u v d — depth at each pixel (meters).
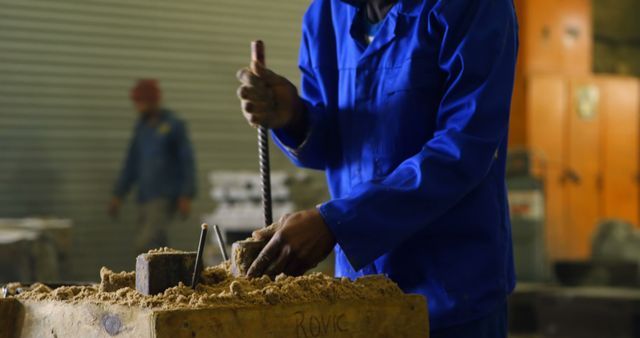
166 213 8.82
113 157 10.07
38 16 9.83
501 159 2.44
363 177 2.47
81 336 1.93
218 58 10.52
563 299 7.97
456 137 2.23
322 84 2.65
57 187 9.85
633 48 13.81
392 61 2.42
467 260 2.34
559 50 11.28
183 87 10.37
